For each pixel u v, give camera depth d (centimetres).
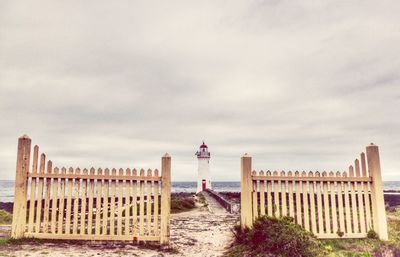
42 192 1116
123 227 1484
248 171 1108
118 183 1122
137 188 1130
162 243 1100
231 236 1356
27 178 1123
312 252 943
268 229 990
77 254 953
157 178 1130
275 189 1109
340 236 1110
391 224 1374
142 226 1118
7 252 946
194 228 1623
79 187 1119
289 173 1117
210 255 1012
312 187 1123
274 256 918
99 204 1116
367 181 1149
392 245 1034
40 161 1120
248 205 1095
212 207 3164
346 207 1131
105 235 1103
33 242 1070
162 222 1108
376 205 1134
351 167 1160
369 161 1161
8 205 3475
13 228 1100
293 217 1088
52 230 1104
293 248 937
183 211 2872
